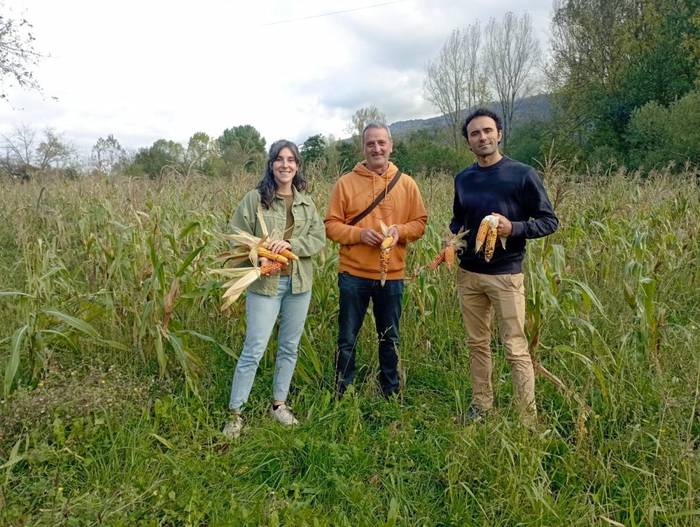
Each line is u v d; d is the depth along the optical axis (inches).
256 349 123.7
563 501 94.2
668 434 107.3
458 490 100.1
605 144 940.6
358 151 337.1
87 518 86.9
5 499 91.1
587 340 140.3
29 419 109.6
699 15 946.7
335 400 131.0
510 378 147.9
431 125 1937.7
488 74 1727.4
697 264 203.0
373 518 94.7
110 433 109.3
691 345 130.1
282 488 102.1
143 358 142.1
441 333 170.6
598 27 1120.8
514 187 118.1
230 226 125.0
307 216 127.8
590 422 115.8
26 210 233.0
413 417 127.7
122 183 263.0
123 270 158.2
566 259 193.3
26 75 590.6
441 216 237.3
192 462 106.1
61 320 130.4
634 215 237.3
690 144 645.9
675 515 84.7
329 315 166.2
